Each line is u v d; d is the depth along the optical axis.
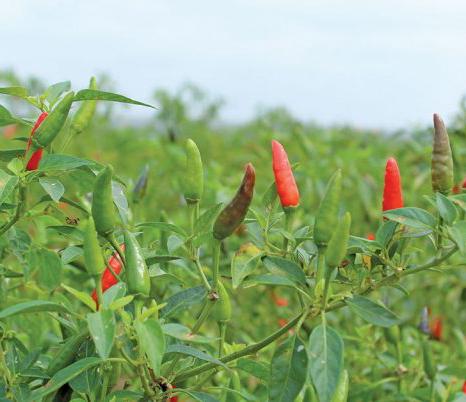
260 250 0.79
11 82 1.91
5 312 0.70
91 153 2.17
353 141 2.36
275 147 0.81
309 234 0.83
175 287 1.05
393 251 0.79
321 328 0.72
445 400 1.02
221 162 2.51
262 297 1.39
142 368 0.75
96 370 0.78
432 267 0.79
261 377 0.81
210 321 1.25
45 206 0.92
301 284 0.77
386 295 1.23
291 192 0.81
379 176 1.85
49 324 1.01
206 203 1.49
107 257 0.83
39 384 0.83
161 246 0.94
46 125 0.79
